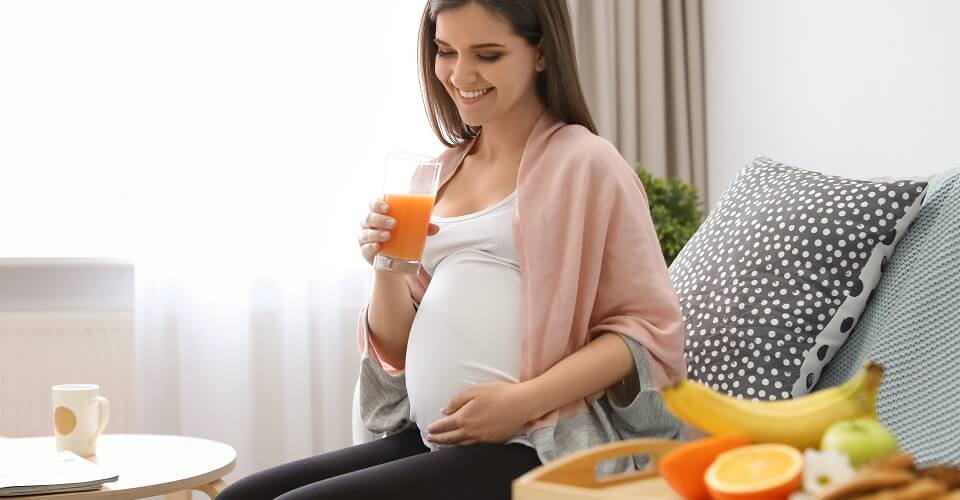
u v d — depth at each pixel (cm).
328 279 301
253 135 296
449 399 160
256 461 302
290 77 298
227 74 294
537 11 167
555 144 168
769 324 174
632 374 160
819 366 172
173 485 170
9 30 291
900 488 84
